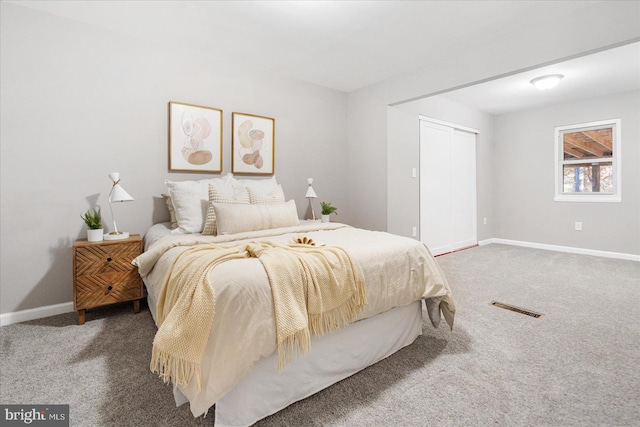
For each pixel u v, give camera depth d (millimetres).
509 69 2717
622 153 4375
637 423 1315
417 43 2859
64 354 1872
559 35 2439
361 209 4164
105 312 2555
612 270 3787
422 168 4395
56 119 2436
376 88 3924
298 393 1445
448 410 1401
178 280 1425
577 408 1409
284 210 2619
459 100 4766
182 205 2547
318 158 4023
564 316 2438
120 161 2713
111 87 2650
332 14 2402
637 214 4289
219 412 1237
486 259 4398
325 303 1488
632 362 1783
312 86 3924
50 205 2441
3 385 1566
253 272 1357
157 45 2852
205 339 1183
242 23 2527
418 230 4332
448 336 2119
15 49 2277
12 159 2295
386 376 1665
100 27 2586
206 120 3105
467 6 2301
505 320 2371
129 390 1534
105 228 2666
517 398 1479
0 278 2291
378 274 1740
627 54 3094
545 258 4457
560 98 4648
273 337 1291
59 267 2496
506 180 5617
